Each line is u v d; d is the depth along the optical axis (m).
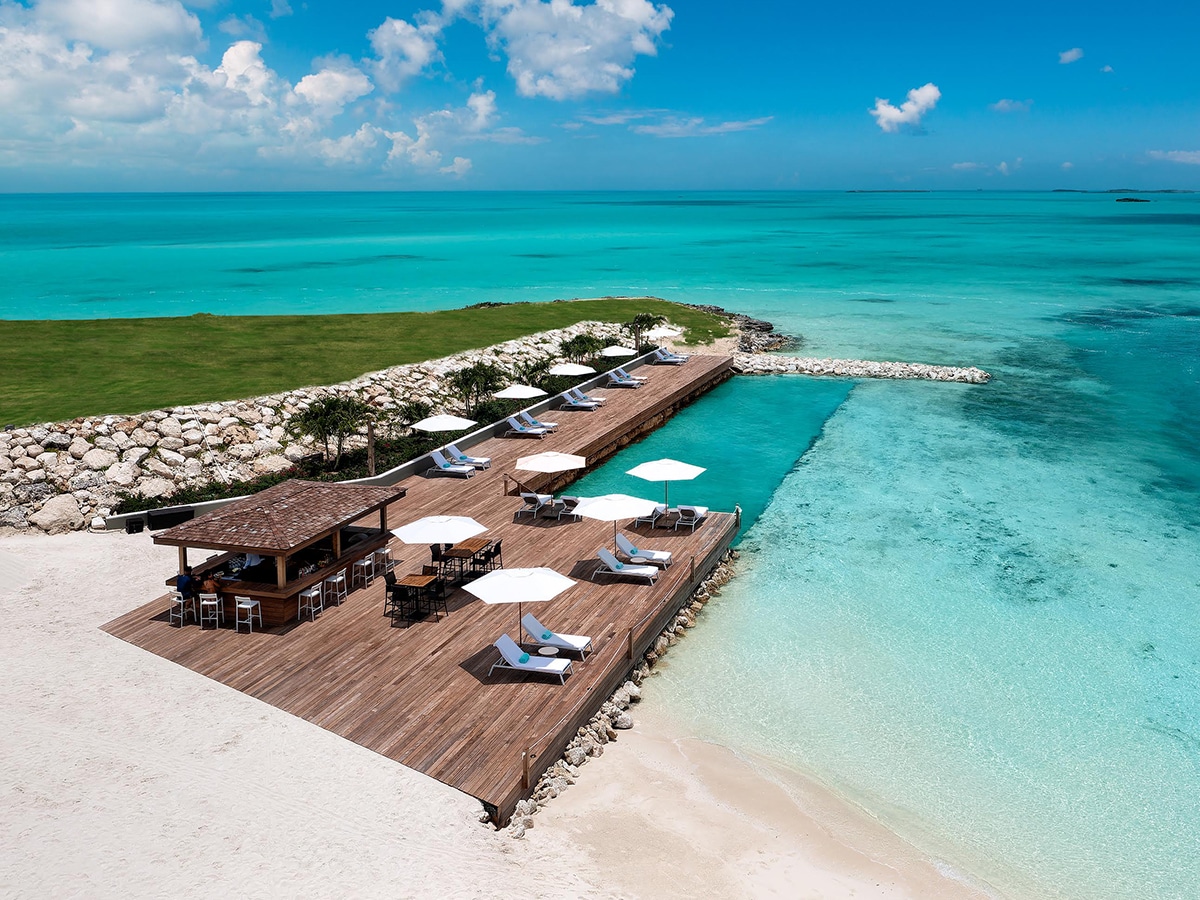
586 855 12.07
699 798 13.60
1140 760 14.91
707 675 17.53
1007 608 20.41
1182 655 18.31
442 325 49.12
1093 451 33.25
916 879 12.05
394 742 13.60
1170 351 52.94
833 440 35.00
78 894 10.33
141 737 13.62
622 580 19.98
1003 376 46.91
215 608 17.58
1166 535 24.86
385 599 18.98
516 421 32.59
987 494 28.41
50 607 18.56
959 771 14.55
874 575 22.27
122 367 34.12
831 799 13.74
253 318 46.41
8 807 11.88
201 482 26.28
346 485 20.72
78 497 24.19
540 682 15.45
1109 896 11.89
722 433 36.28
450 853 11.45
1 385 30.50
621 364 46.12
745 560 23.27
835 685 17.16
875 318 65.25
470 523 18.83
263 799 12.22
